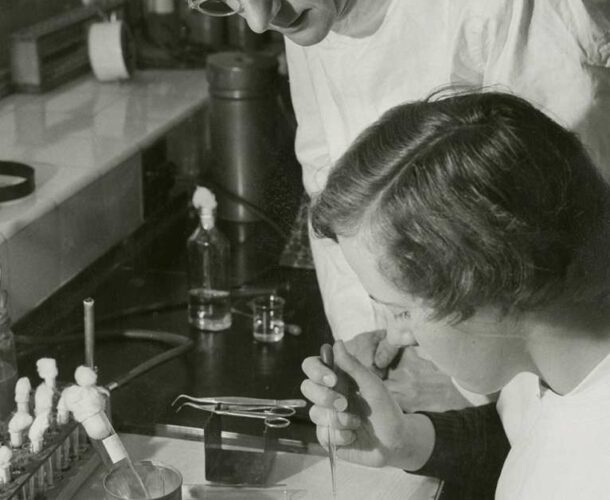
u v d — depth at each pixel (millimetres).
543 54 1450
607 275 884
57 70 2561
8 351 1485
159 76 2744
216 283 1838
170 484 1231
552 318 902
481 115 870
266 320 1784
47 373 1411
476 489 1359
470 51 1509
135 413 1547
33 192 1895
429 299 865
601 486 896
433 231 837
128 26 2865
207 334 1823
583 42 1451
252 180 2338
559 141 874
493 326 896
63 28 2559
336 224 909
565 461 937
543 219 838
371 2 1584
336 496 1351
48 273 1884
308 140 1870
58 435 1344
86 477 1370
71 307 1922
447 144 853
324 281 1770
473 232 827
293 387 1639
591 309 907
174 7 2953
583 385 925
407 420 1352
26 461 1292
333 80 1698
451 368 950
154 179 2322
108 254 2127
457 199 829
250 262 2139
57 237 1902
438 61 1564
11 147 2127
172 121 2369
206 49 2947
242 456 1371
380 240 870
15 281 1769
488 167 833
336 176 914
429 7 1542
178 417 1535
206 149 2615
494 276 838
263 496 1341
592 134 1443
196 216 2359
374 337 1597
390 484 1377
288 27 1420
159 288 2018
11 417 1432
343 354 1292
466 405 1495
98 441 1289
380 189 874
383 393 1301
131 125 2316
